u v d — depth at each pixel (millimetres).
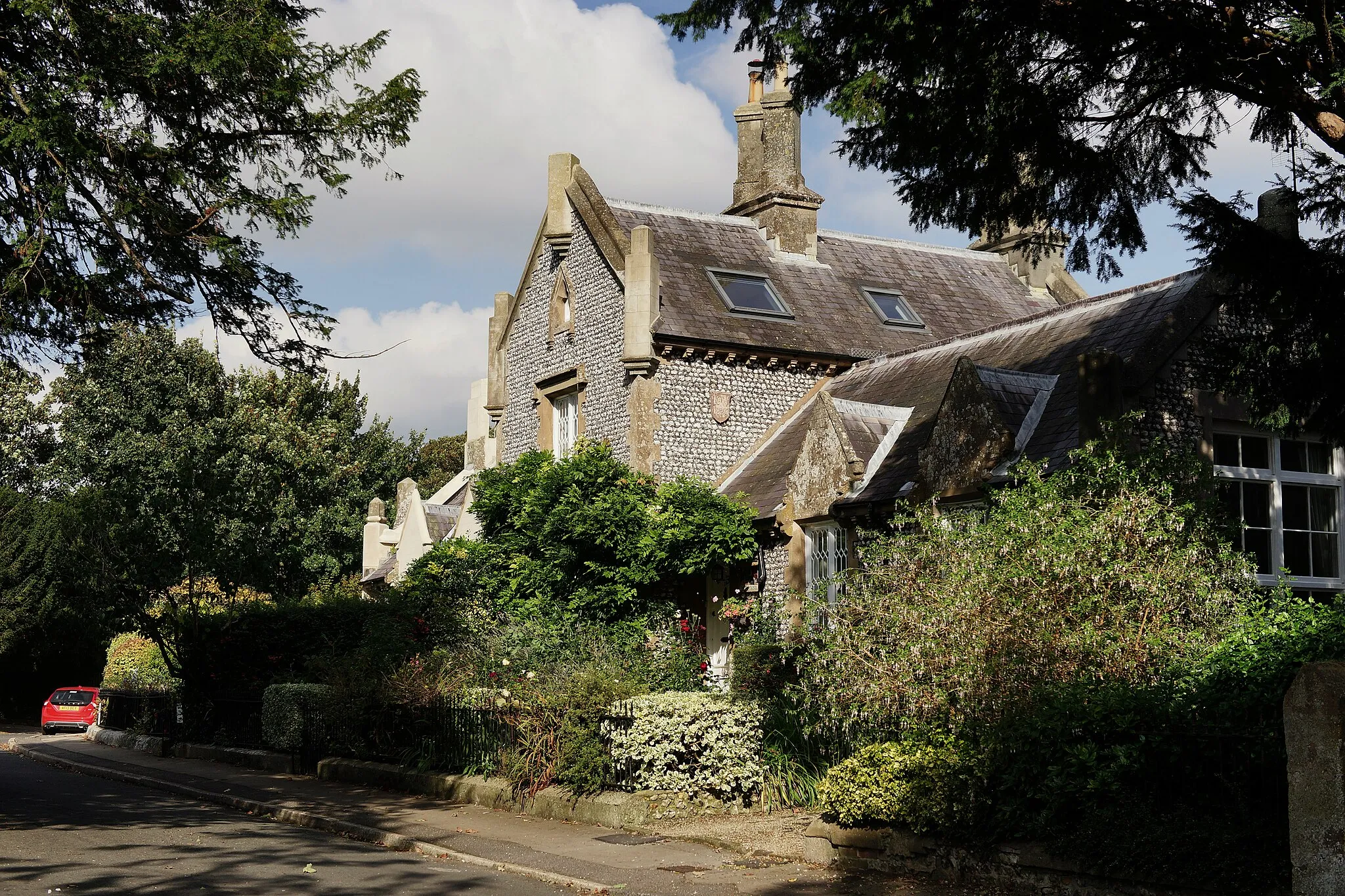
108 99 11734
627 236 23531
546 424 25547
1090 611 10492
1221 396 15484
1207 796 8438
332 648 22875
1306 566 15523
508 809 14125
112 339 13820
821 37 11773
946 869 9641
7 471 49031
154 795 16938
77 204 12359
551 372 25531
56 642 43062
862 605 11867
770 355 23234
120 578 23031
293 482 43906
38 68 11945
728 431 23000
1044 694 9586
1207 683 9164
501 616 21016
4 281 12141
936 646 10508
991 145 11844
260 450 42688
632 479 21672
